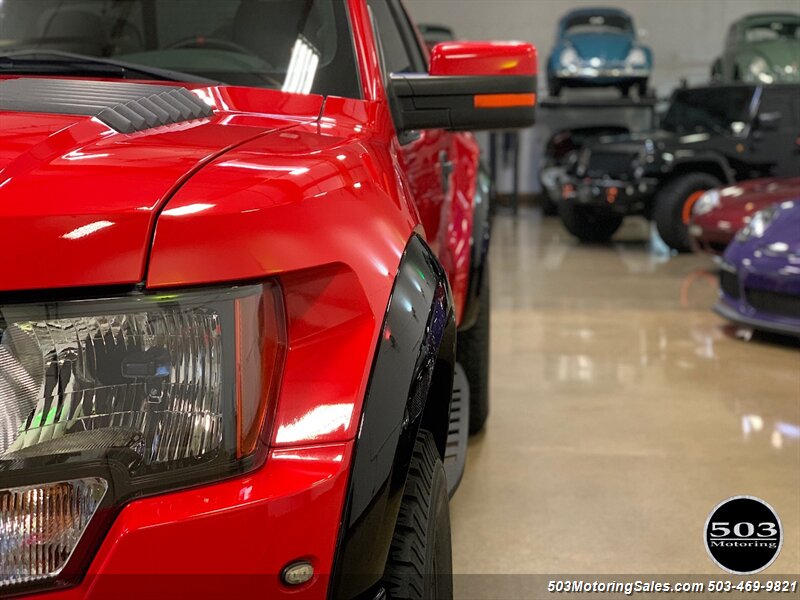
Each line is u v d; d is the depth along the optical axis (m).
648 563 1.83
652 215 6.96
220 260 0.77
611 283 5.40
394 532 0.90
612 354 3.60
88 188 0.77
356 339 0.83
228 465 0.76
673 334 3.96
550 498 2.16
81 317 0.73
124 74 1.38
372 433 0.80
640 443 2.55
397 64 2.11
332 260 0.83
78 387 0.73
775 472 2.31
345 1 1.56
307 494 0.76
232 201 0.79
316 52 1.51
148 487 0.74
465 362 2.42
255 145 0.96
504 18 11.98
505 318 4.36
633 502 2.13
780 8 11.80
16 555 0.71
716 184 6.87
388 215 0.96
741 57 9.38
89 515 0.73
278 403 0.79
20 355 0.72
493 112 1.52
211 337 0.76
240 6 1.73
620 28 10.53
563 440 2.58
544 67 11.99
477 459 2.43
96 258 0.73
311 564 0.77
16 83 1.14
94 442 0.73
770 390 3.06
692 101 7.69
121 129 0.97
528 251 7.09
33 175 0.78
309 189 0.86
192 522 0.73
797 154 7.16
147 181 0.80
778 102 7.18
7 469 0.71
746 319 3.67
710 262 6.35
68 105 1.03
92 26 1.80
